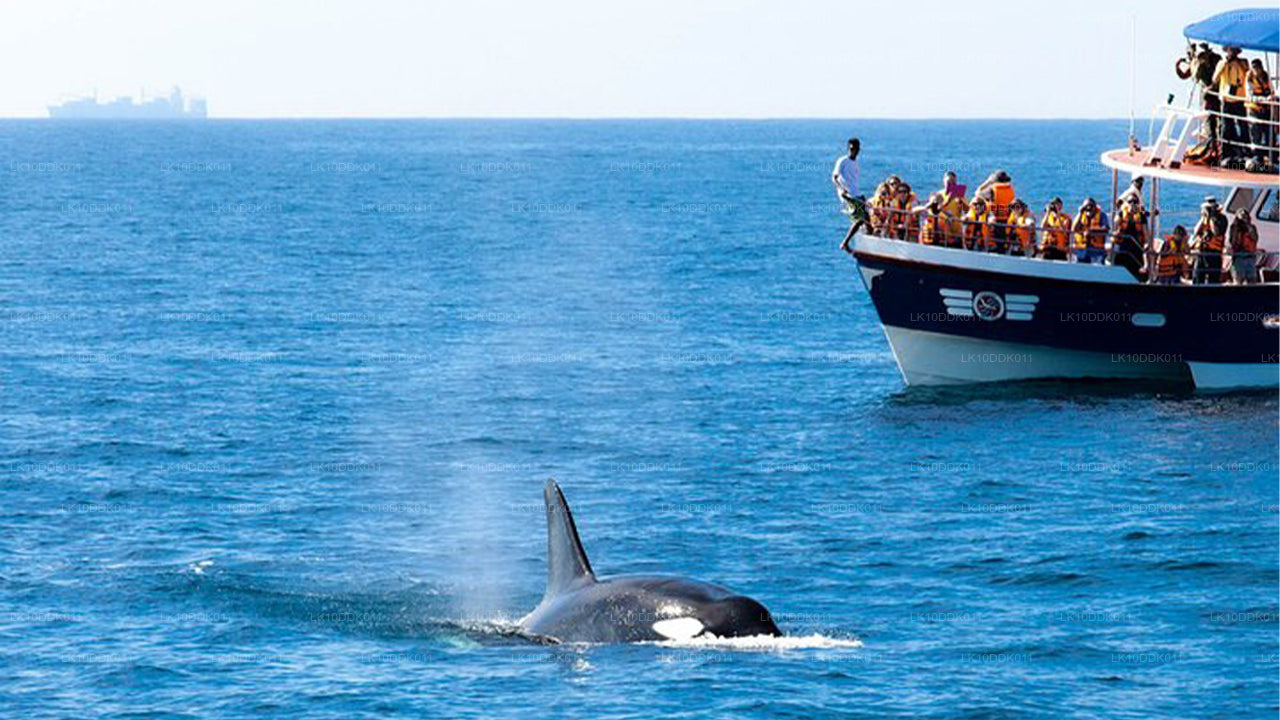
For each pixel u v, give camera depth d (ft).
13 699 189.78
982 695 187.62
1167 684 193.26
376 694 188.44
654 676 189.57
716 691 184.65
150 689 193.06
